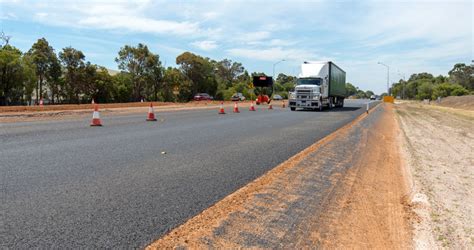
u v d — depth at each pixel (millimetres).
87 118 21375
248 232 4340
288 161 8680
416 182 7430
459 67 134875
